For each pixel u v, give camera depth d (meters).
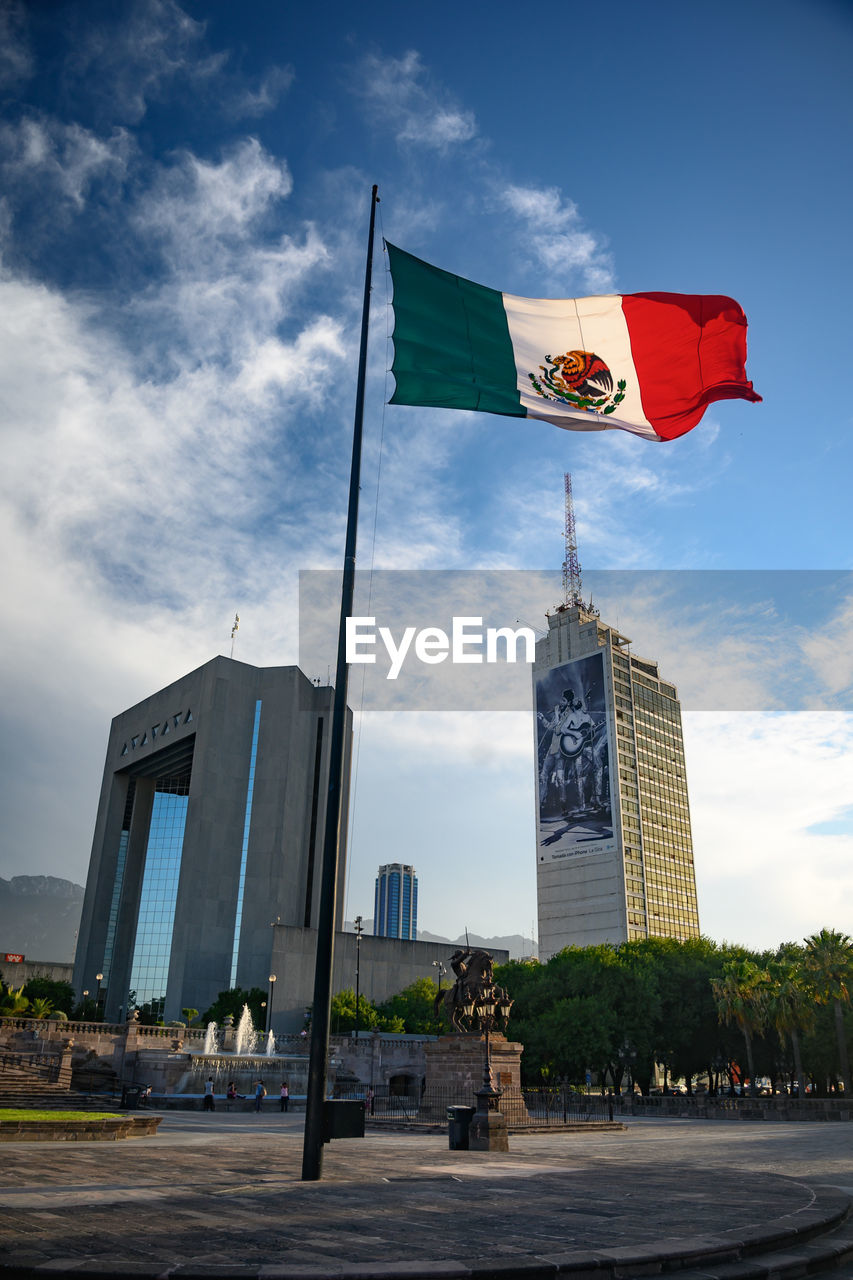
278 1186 14.28
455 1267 8.48
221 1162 18.27
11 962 162.50
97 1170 16.03
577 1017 72.06
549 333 18.94
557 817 191.38
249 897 128.75
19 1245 9.02
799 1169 22.11
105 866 151.75
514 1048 42.44
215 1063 60.62
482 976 43.00
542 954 185.12
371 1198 13.22
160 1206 11.84
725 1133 41.66
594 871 180.88
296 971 118.94
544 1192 14.63
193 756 143.75
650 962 83.25
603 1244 9.91
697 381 18.81
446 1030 103.56
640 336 19.03
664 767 197.25
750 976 70.44
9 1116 26.02
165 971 142.62
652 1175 18.05
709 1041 80.56
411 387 18.27
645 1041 75.00
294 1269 8.16
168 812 158.00
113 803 157.38
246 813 135.12
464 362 18.48
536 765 199.75
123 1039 62.16
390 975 128.62
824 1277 10.14
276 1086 62.78
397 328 18.64
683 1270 9.48
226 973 125.62
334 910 16.28
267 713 140.62
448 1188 14.80
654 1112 61.03
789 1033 68.56
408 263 19.12
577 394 18.55
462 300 18.98
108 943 149.00
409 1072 76.38
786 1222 11.69
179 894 128.50
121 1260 8.41
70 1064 44.72
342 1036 75.69
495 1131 26.94
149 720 155.50
